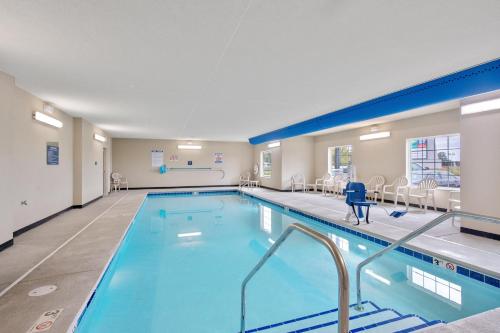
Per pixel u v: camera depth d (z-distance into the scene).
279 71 3.89
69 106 6.01
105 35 2.81
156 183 13.52
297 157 11.97
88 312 2.60
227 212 8.36
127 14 2.42
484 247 3.93
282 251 4.72
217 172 14.45
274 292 3.26
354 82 4.43
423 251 3.88
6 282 2.80
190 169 14.04
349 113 6.19
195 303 2.99
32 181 5.05
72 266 3.23
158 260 4.30
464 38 2.90
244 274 3.79
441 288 3.36
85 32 2.74
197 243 5.20
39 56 3.32
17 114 4.57
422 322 2.26
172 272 3.83
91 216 6.26
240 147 14.80
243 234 5.86
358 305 2.75
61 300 2.44
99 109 6.34
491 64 3.50
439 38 2.90
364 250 4.75
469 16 2.46
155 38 2.88
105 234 4.69
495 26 2.64
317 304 3.00
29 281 2.82
